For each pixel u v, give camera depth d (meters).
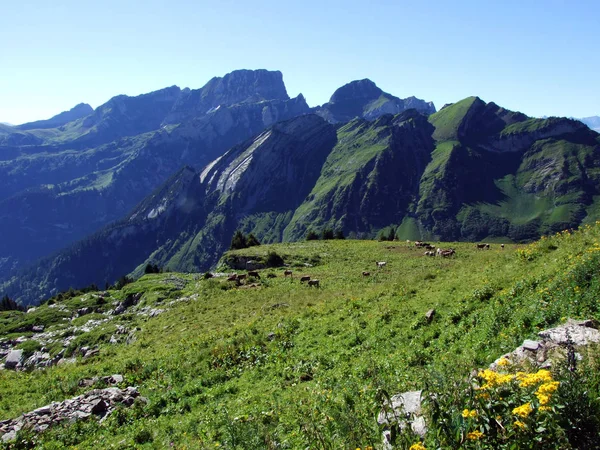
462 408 6.65
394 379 13.37
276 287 44.03
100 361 32.81
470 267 28.17
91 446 14.91
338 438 8.65
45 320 59.62
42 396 22.23
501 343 12.77
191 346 27.12
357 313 23.31
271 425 12.20
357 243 71.19
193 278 66.88
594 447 5.68
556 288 14.77
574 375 6.37
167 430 14.70
